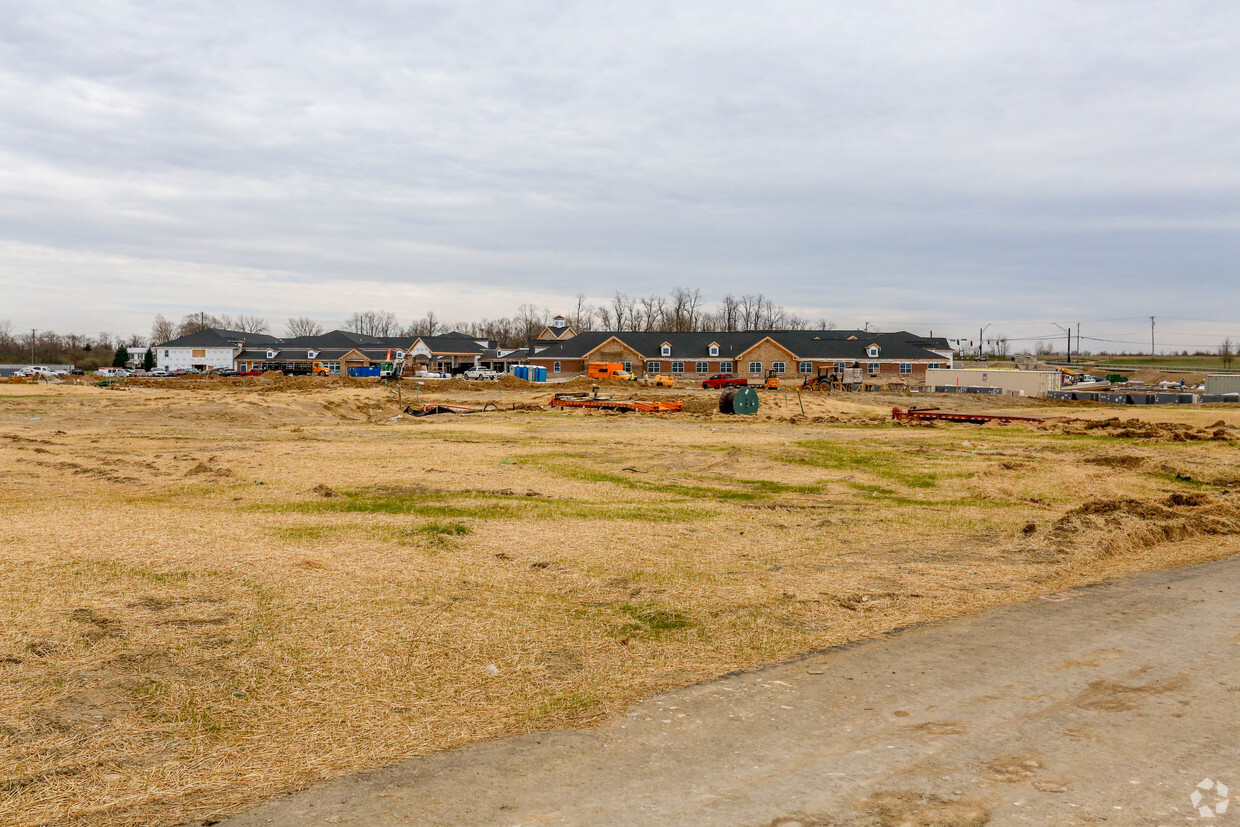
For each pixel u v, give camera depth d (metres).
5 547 10.16
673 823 4.73
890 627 8.60
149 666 6.88
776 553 11.89
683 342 95.94
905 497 17.64
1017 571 10.95
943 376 71.38
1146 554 12.16
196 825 4.73
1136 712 6.29
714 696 6.71
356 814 4.85
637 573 10.52
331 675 6.97
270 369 105.38
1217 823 4.65
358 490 17.08
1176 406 53.09
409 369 108.69
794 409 45.56
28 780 5.15
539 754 5.66
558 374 95.94
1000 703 6.52
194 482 17.86
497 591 9.52
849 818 4.76
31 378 77.00
